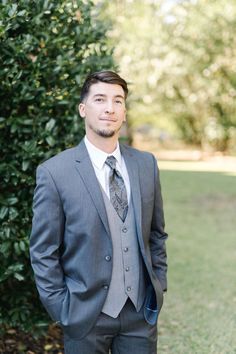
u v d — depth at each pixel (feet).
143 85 54.65
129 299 7.56
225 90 57.57
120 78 7.40
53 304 7.33
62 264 7.64
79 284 7.38
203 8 53.62
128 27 52.39
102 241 7.31
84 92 7.47
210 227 26.35
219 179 45.01
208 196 35.86
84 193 7.29
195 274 18.58
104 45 12.85
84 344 7.40
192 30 53.83
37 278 7.42
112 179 7.52
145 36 53.16
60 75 11.11
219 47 53.93
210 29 53.52
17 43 10.12
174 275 18.45
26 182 10.52
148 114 61.57
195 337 13.30
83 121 11.64
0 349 11.78
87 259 7.26
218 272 18.85
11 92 10.30
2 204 10.32
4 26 9.64
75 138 11.50
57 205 7.32
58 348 12.10
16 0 10.24
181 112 61.00
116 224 7.43
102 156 7.53
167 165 57.11
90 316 7.28
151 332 7.76
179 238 24.00
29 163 10.32
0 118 10.11
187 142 69.62
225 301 15.96
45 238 7.33
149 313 7.70
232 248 22.26
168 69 54.34
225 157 64.13
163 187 40.19
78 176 7.37
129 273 7.51
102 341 7.52
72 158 7.52
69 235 7.36
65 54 11.07
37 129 10.64
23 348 11.93
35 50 10.82
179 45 54.19
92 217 7.23
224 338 13.26
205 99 58.08
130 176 7.68
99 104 7.28
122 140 14.62
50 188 7.30
